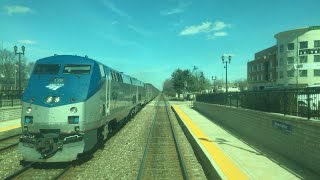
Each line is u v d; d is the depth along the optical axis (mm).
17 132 18859
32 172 10625
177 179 10094
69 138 11250
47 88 11773
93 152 13992
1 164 11625
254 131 15359
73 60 12625
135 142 16812
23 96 11766
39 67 12492
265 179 8781
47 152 11102
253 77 100438
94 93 12383
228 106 22766
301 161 10219
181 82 88375
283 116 11617
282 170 9703
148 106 52375
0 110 22406
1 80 76875
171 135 19875
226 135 17422
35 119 11398
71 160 11227
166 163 12227
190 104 60562
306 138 9859
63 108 11422
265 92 14695
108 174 10430
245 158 11352
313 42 71000
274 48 87625
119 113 19234
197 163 12391
